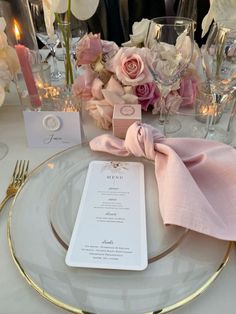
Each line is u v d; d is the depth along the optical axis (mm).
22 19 693
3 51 725
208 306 380
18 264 416
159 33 663
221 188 501
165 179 498
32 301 390
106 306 366
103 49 734
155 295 375
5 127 768
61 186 549
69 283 392
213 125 750
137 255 420
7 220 500
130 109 684
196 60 783
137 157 613
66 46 762
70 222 478
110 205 504
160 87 726
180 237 444
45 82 783
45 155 670
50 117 655
